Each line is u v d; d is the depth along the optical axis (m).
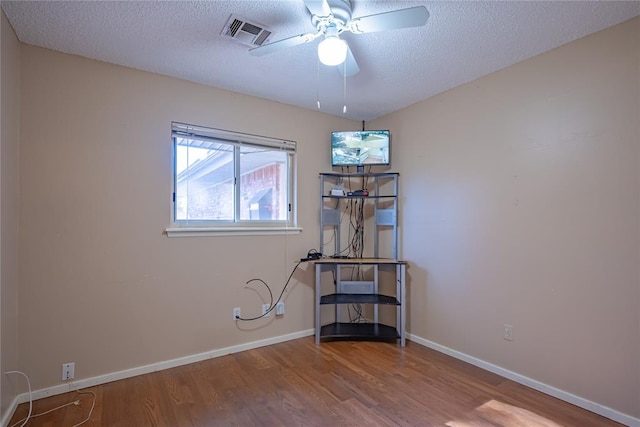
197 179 2.91
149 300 2.61
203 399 2.21
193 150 2.89
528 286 2.41
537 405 2.15
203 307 2.85
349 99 3.22
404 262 3.19
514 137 2.50
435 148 3.11
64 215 2.31
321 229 3.48
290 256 3.34
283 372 2.60
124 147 2.53
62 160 2.30
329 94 3.10
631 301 1.94
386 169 3.63
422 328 3.20
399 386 2.38
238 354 2.96
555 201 2.27
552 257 2.28
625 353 1.96
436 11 1.87
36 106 2.22
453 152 2.94
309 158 3.48
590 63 2.10
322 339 3.32
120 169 2.51
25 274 2.18
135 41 2.20
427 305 3.16
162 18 1.95
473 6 1.83
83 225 2.37
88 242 2.39
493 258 2.63
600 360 2.05
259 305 3.15
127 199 2.53
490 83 2.66
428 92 3.05
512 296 2.50
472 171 2.79
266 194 3.28
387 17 1.68
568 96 2.21
